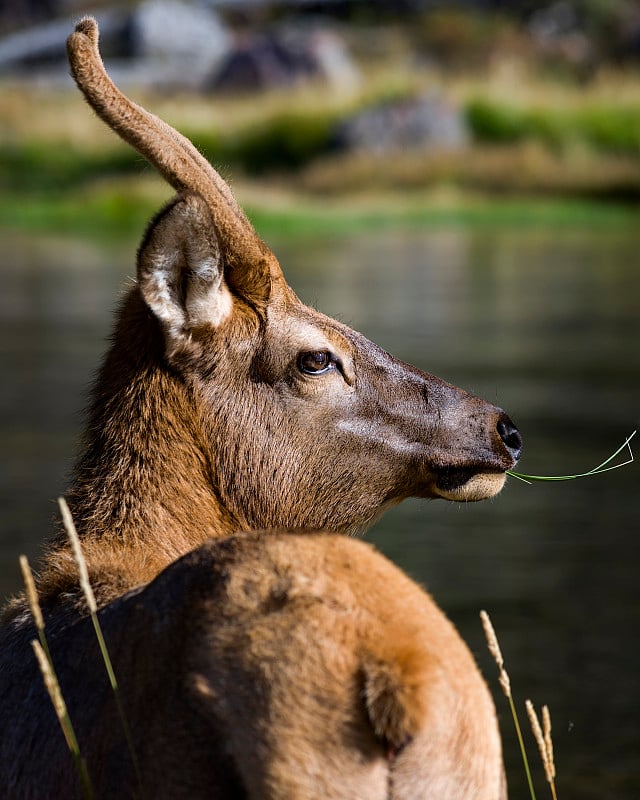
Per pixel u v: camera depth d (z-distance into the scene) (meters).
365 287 56.47
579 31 145.38
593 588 19.89
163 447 10.14
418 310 49.28
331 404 10.62
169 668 7.12
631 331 44.19
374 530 23.38
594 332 44.03
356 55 142.62
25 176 94.19
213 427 10.27
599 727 15.45
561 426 29.89
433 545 22.30
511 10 153.88
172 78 127.38
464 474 11.10
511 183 92.12
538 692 16.38
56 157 96.62
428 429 10.95
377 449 10.77
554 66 132.25
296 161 96.88
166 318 10.07
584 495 25.39
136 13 132.88
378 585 7.13
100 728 7.51
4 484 25.39
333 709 6.65
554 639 17.75
